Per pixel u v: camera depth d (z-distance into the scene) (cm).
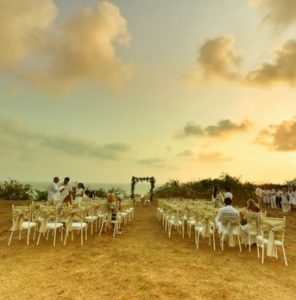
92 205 1123
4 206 1984
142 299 524
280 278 668
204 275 661
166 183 3048
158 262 750
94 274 650
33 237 1016
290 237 1193
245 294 563
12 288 571
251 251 901
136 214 1867
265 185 2895
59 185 1299
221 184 2870
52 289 567
